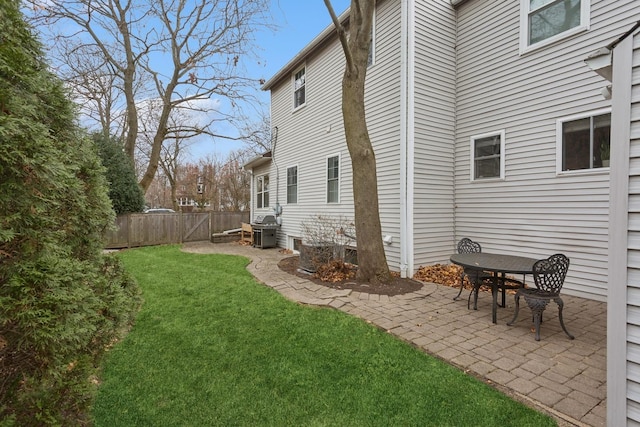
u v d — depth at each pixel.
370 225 5.70
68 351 1.73
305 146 9.79
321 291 5.19
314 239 7.64
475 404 2.30
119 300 2.74
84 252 2.46
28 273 1.54
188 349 3.12
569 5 5.35
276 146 11.61
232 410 2.22
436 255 6.81
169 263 7.77
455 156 7.09
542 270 3.53
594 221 5.00
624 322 1.84
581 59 5.16
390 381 2.60
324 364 2.86
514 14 6.05
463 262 4.07
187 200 34.12
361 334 3.51
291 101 10.58
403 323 3.83
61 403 1.66
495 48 6.37
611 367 1.90
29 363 1.58
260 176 13.15
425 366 2.83
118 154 11.39
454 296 4.98
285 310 4.28
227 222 13.99
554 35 5.50
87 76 11.95
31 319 1.51
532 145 5.78
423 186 6.63
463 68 6.96
